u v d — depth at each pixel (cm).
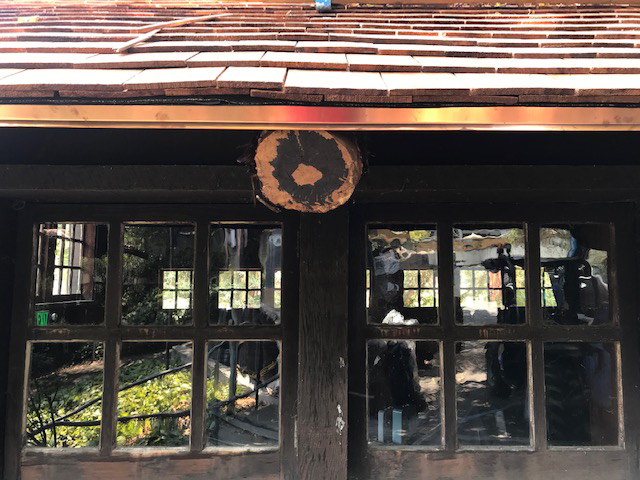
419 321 212
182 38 181
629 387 194
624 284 197
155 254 305
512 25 218
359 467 193
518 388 236
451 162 183
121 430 292
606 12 246
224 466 192
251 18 223
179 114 121
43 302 285
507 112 119
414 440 214
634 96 115
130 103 120
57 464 192
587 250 214
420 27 210
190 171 180
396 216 202
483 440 214
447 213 202
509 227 214
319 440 181
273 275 214
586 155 182
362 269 201
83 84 117
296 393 193
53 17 228
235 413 262
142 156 183
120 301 201
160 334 198
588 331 197
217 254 226
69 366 364
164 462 192
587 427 224
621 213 199
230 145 182
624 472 192
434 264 213
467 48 170
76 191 181
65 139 182
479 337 198
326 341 183
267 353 279
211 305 225
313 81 122
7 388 195
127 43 166
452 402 196
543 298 215
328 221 187
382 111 119
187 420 305
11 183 178
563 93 116
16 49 161
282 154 132
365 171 160
